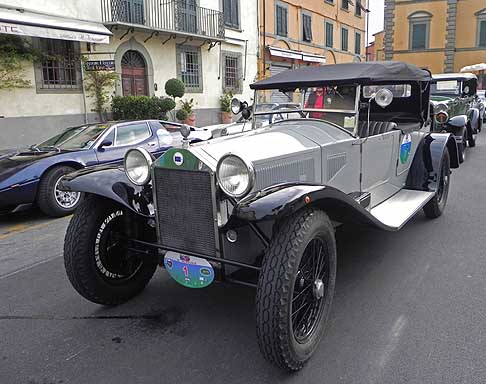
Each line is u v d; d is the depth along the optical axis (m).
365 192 4.46
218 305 3.74
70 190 3.49
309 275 2.97
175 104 17.09
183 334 3.31
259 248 3.29
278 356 2.67
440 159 5.61
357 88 4.30
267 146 3.45
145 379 2.80
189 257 3.14
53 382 2.79
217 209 2.96
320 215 2.93
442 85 12.79
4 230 6.25
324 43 30.17
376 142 4.68
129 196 3.43
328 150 3.86
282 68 25.95
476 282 4.02
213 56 20.55
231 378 2.79
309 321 2.98
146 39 17.19
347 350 3.03
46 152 7.10
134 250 3.52
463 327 3.27
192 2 18.83
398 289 3.93
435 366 2.82
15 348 3.18
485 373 2.74
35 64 13.69
